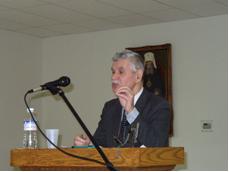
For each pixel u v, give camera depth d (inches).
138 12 217.3
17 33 265.4
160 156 70.2
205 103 227.0
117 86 105.9
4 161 253.8
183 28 235.1
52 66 278.7
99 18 230.1
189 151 229.9
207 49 228.1
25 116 267.4
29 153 73.9
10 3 199.8
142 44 247.4
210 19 227.6
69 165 69.9
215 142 223.1
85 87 266.5
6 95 257.3
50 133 88.5
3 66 256.2
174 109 235.0
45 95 278.5
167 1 197.2
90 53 265.7
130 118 86.4
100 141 107.2
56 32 265.6
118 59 106.6
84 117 265.7
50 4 201.3
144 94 103.3
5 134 255.4
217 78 224.4
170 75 234.8
